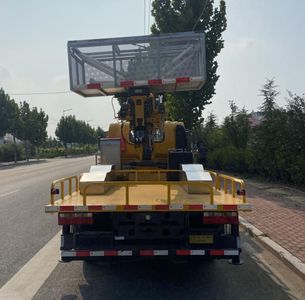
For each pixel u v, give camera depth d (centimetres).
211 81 2247
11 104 5138
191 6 2205
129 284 565
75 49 794
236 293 523
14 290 544
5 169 3778
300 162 1420
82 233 537
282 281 568
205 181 559
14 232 910
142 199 571
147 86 791
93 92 835
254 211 1048
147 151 813
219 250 527
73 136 9775
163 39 787
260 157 1739
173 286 554
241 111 2420
